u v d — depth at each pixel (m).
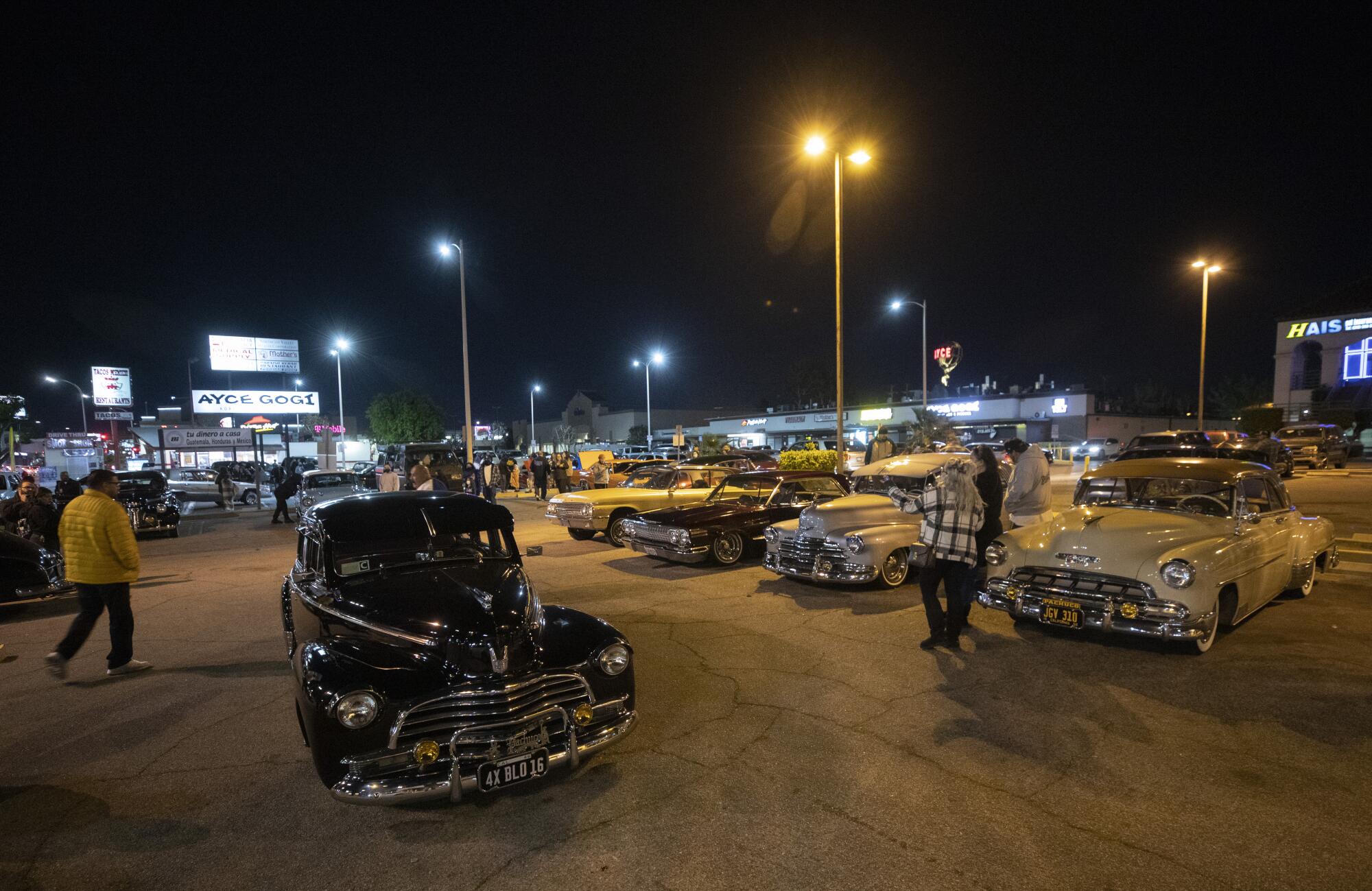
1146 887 2.67
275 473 27.62
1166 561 5.12
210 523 18.39
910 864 2.83
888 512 7.99
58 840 3.15
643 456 37.19
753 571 9.03
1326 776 3.48
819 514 7.82
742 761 3.77
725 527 9.30
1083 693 4.61
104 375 47.84
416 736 3.23
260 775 3.76
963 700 4.55
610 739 3.53
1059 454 31.17
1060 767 3.64
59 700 4.96
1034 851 2.91
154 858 3.01
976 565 5.48
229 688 5.16
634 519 10.05
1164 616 5.04
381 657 3.40
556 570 9.47
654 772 3.67
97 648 6.33
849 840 3.01
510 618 3.64
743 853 2.93
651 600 7.52
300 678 3.34
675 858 2.91
